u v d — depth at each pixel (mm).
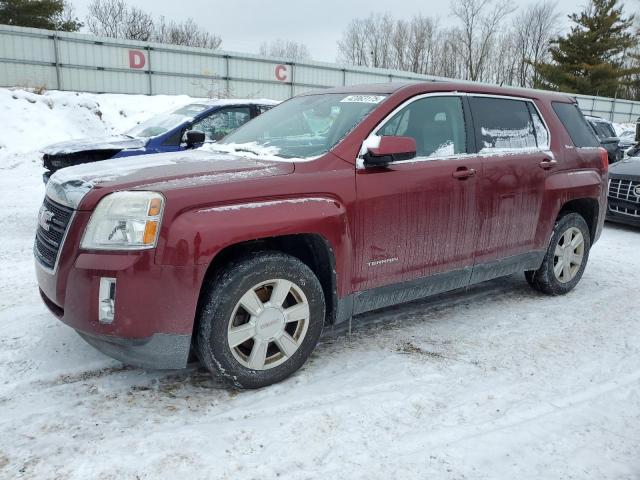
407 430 2672
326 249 3168
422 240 3619
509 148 4223
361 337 3826
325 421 2709
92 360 3316
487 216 3986
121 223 2641
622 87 49281
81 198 2744
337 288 3262
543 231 4496
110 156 6793
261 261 2910
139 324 2645
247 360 2977
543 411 2891
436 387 3109
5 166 11828
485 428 2707
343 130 3453
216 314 2812
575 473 2375
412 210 3510
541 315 4355
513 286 5137
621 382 3248
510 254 4285
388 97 3602
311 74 26906
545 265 4664
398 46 56062
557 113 4785
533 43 55250
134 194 2678
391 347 3668
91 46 21531
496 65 55656
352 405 2861
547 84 47094
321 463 2393
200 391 3021
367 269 3387
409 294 3705
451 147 3844
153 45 22672
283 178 3008
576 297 4855
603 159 5070
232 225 2754
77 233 2703
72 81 21438
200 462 2361
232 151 3717
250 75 25172
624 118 40500
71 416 2717
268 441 2533
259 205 2881
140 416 2742
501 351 3646
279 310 3029
